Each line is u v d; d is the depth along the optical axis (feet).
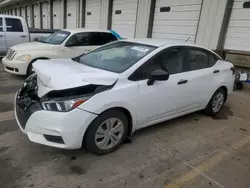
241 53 23.17
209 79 13.61
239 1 23.58
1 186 7.52
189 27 28.37
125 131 10.08
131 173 8.62
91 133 8.89
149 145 10.69
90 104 8.49
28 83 10.26
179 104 12.12
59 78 8.72
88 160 9.21
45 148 9.80
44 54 20.98
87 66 10.96
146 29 33.63
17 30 28.02
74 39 22.86
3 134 10.74
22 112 8.93
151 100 10.46
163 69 11.09
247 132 12.96
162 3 31.37
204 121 14.10
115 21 40.24
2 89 17.94
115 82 9.28
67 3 54.49
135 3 35.14
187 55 12.51
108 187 7.80
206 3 25.93
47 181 7.88
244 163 9.81
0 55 27.81
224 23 24.82
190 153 10.31
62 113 8.17
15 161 8.83
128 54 11.22
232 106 17.52
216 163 9.67
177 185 8.15
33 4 76.69
